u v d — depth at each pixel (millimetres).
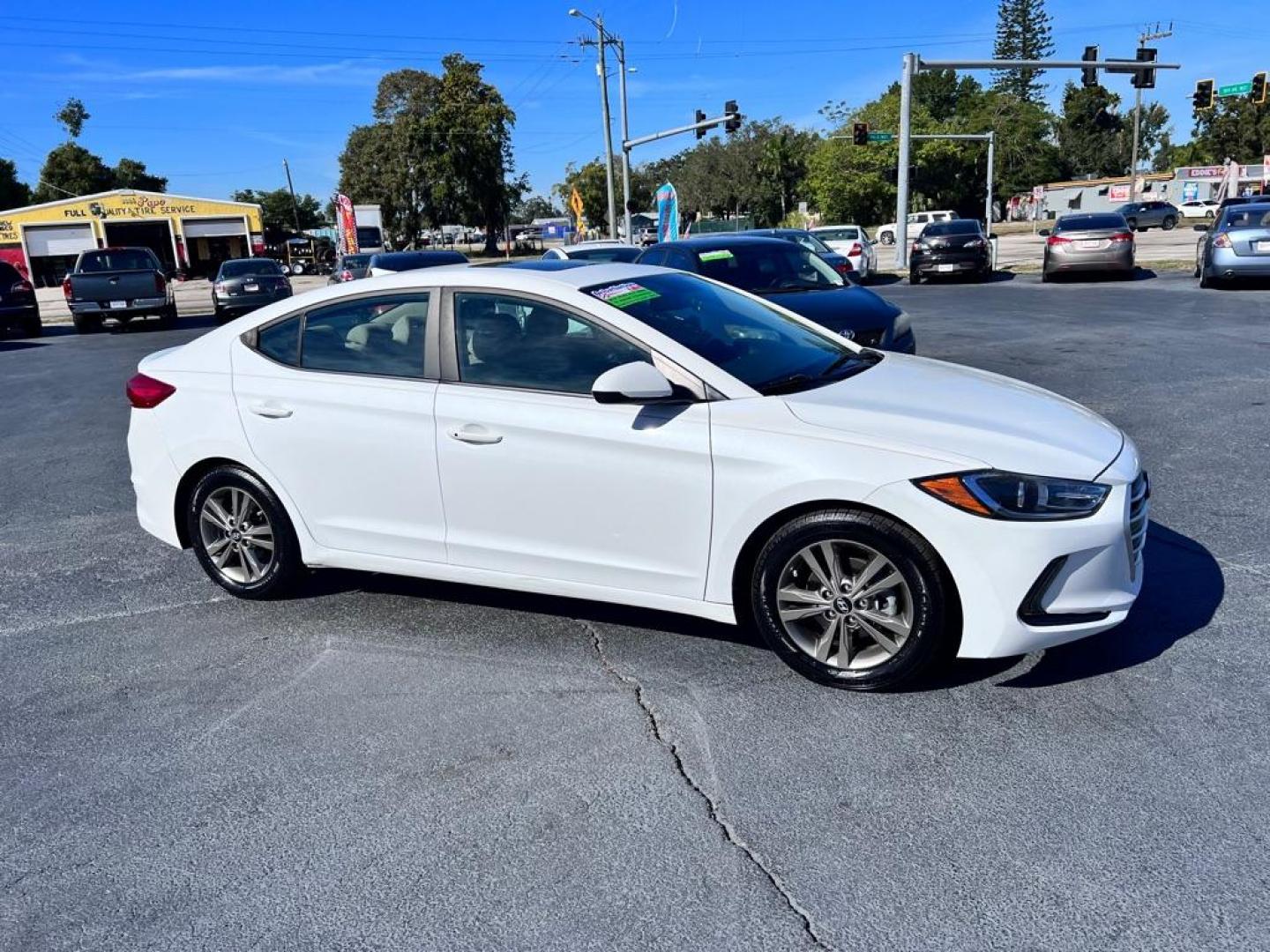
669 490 3619
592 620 4320
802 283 8562
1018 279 23328
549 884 2652
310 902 2631
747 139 74938
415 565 4230
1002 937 2375
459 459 3969
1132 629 3918
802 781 3055
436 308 4098
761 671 3777
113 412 10336
